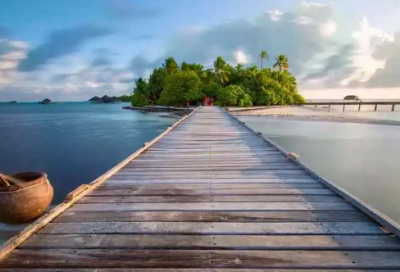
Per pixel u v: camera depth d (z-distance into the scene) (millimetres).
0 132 18266
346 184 6391
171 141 6355
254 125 19562
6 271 1549
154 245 1814
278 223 2119
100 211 2369
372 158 9102
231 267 1582
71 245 1810
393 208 5031
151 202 2584
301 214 2275
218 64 43906
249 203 2537
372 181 6617
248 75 43781
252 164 4086
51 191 2926
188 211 2367
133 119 28938
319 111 37906
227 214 2297
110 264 1612
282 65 52562
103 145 12883
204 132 7910
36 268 1575
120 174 3582
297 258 1658
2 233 2596
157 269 1565
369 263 1603
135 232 1992
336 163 8438
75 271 1550
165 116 32500
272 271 1546
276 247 1779
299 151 10344
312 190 2881
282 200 2602
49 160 9750
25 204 2582
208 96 42375
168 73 49469
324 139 13195
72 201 2525
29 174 2943
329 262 1616
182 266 1593
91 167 8734
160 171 3732
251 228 2043
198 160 4398
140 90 55438
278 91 44219
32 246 1792
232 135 7285
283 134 14938
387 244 1796
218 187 3023
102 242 1852
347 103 50844
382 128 17422
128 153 10969
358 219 2170
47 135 16609
